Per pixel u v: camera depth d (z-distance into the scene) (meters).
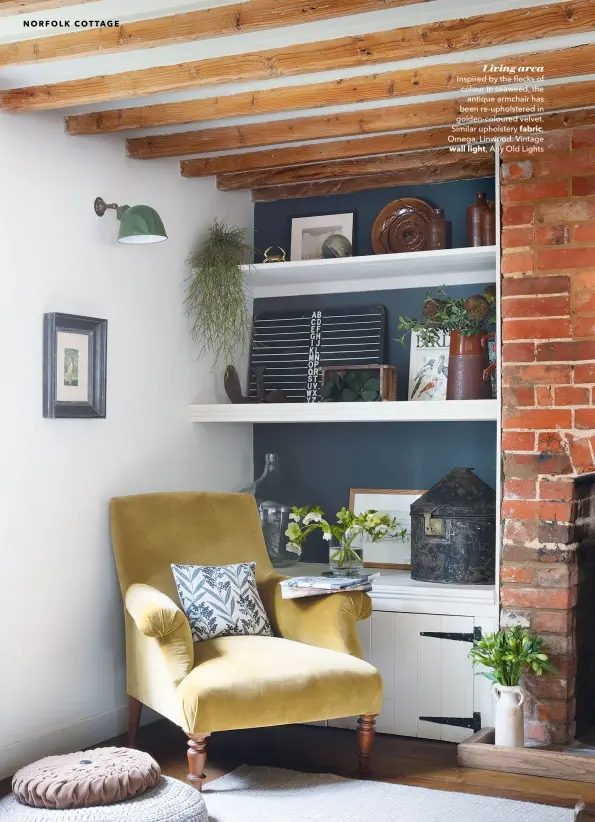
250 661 3.37
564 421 3.81
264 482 4.73
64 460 3.79
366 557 4.67
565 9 2.88
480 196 4.34
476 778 3.52
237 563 4.04
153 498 4.02
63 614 3.78
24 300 3.60
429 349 4.62
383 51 3.05
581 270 3.80
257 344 4.98
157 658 3.50
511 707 3.67
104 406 3.93
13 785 3.12
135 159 4.21
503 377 3.90
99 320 3.90
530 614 3.85
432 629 3.99
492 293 4.23
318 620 3.73
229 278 4.54
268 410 4.43
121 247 4.12
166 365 4.40
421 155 4.46
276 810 3.17
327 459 4.89
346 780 3.47
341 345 4.80
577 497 3.90
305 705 3.29
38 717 3.65
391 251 4.64
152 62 3.28
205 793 3.33
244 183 4.73
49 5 2.70
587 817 2.09
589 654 4.09
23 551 3.59
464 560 4.09
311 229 4.86
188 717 3.21
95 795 2.96
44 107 3.47
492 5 2.89
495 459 4.54
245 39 3.11
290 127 4.02
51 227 3.73
